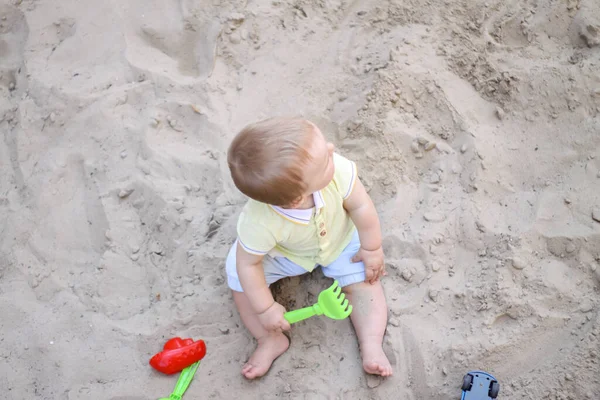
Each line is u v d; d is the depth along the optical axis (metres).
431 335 2.15
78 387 2.12
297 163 1.73
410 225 2.39
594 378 1.99
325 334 2.21
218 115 2.72
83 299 2.34
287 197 1.80
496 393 1.97
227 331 2.24
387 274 2.30
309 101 2.73
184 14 2.99
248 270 2.03
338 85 2.76
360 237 2.14
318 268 2.35
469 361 2.08
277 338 2.17
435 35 2.85
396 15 2.96
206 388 2.12
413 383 2.09
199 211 2.49
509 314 2.14
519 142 2.57
